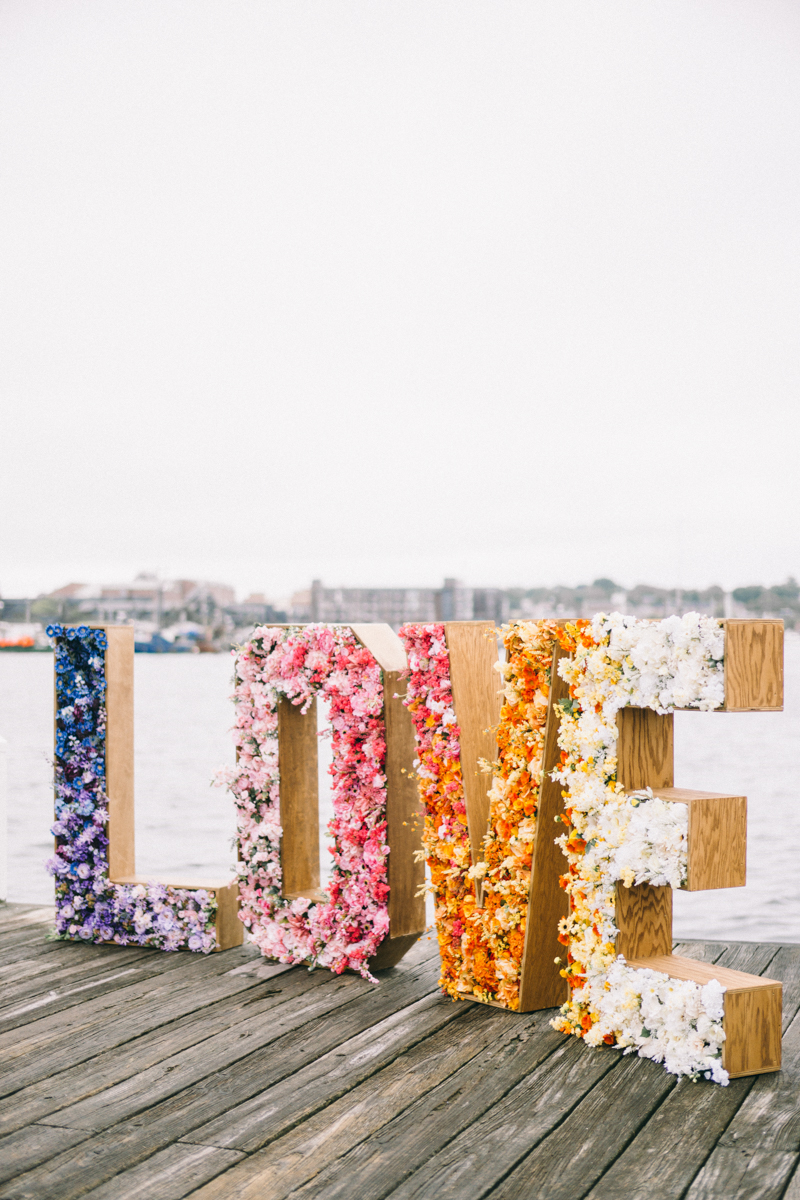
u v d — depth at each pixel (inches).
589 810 124.0
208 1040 127.3
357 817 152.6
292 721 164.7
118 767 176.6
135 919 171.0
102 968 159.3
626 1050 120.5
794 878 349.7
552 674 132.0
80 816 177.5
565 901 137.6
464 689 143.3
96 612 1561.3
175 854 413.1
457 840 142.8
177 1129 103.5
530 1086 112.6
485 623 146.5
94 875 175.6
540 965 137.0
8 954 167.9
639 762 122.6
